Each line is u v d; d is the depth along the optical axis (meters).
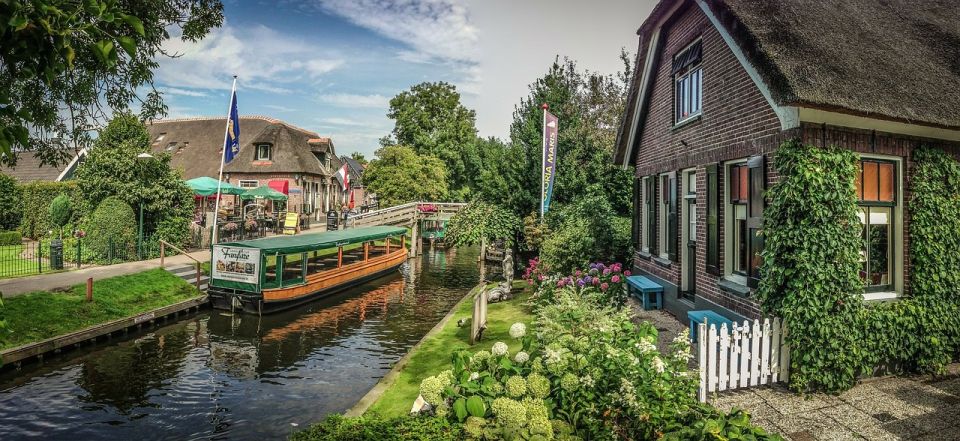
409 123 50.25
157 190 22.66
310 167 40.28
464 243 24.81
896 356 7.23
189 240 24.47
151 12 8.01
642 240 13.82
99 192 21.64
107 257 20.27
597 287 11.30
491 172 25.36
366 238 23.97
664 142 11.89
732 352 6.86
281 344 14.18
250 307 17.31
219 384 11.10
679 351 6.05
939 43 8.66
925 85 7.38
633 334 6.66
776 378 7.12
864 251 7.58
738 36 7.61
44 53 2.70
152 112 10.64
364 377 11.56
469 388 5.25
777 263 7.02
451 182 49.72
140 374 11.71
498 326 12.13
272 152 39.09
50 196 28.34
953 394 6.75
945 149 7.86
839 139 7.06
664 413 4.81
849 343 6.79
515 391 5.13
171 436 8.66
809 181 6.67
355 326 16.17
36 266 18.92
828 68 6.89
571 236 14.93
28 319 13.19
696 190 9.96
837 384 6.81
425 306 19.08
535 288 15.39
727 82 8.77
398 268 28.02
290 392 10.63
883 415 6.14
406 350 13.63
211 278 18.11
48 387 10.84
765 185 7.61
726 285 8.65
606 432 4.77
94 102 9.43
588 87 32.16
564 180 21.50
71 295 14.99
